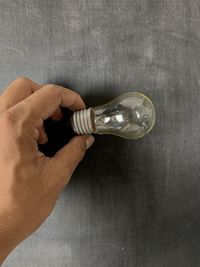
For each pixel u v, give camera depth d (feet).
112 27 2.22
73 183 2.30
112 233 2.30
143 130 2.11
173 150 2.22
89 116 1.98
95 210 2.30
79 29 2.24
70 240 2.33
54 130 2.09
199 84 2.18
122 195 2.27
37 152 1.84
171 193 2.24
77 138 2.02
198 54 2.17
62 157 1.91
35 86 2.10
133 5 2.19
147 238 2.28
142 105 2.06
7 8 2.28
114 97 2.23
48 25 2.26
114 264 2.31
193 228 2.24
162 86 2.20
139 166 2.25
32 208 1.80
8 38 2.28
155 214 2.26
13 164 1.74
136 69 2.21
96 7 2.22
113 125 2.08
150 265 2.29
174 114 2.20
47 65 2.27
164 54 2.19
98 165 2.28
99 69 2.24
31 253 2.36
